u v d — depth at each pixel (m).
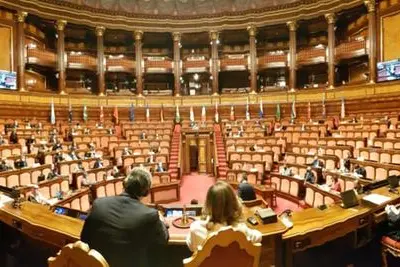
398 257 4.44
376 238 4.51
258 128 18.38
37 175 10.08
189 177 16.55
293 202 10.70
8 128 15.56
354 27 22.00
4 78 18.91
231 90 25.86
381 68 18.61
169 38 25.78
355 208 4.05
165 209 3.98
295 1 21.73
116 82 25.64
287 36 25.47
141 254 2.36
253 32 23.16
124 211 2.40
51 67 21.53
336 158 11.38
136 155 13.84
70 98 21.33
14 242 4.32
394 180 5.12
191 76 26.27
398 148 11.13
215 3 24.62
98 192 9.49
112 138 16.88
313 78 24.88
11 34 19.45
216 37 23.61
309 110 20.80
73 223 3.63
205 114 23.05
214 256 2.28
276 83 25.69
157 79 26.47
